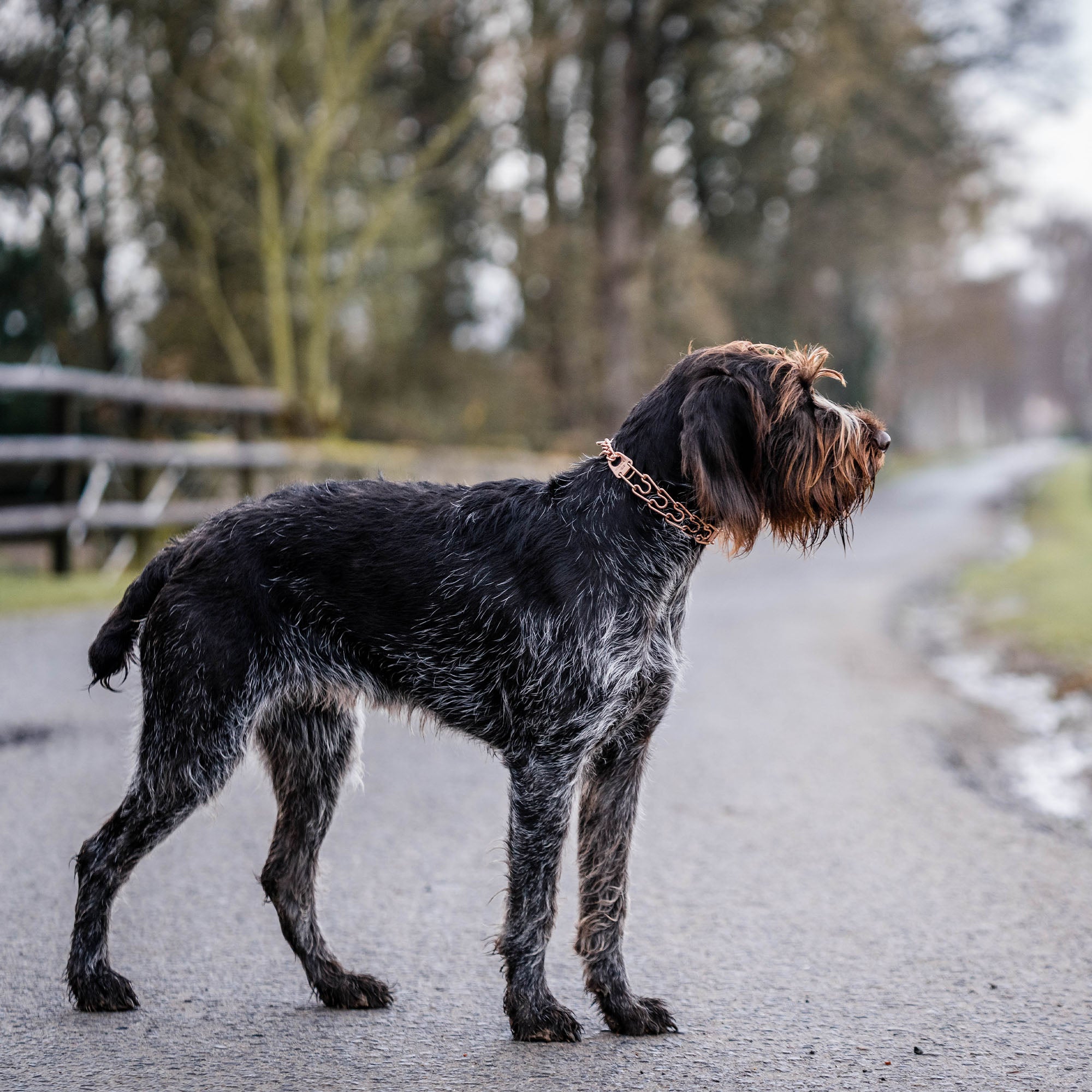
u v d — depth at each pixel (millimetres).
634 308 27406
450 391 29484
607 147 27969
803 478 3451
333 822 5312
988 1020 3428
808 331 39344
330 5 21250
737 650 10023
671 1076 3094
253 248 22609
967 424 118688
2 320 19484
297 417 18391
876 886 4570
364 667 3584
